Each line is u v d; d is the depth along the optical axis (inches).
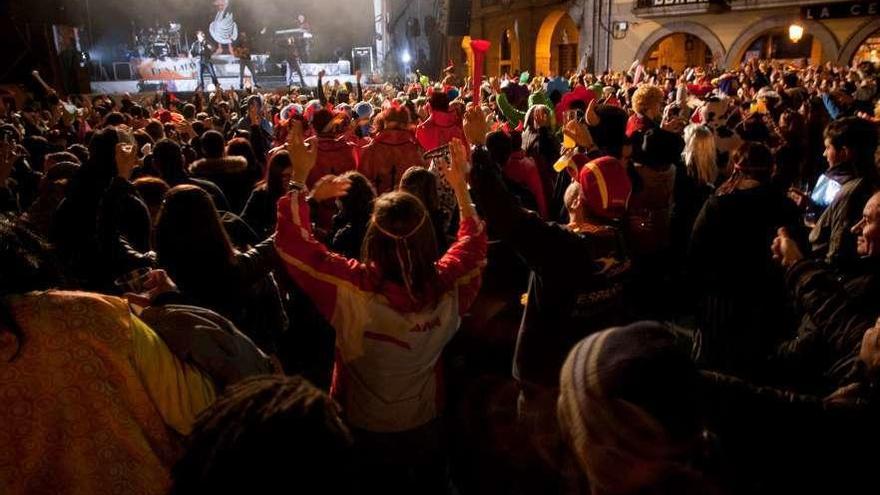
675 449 43.8
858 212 111.7
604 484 45.8
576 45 1133.7
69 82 882.1
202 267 84.8
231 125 402.9
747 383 58.5
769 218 111.3
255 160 195.3
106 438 55.7
